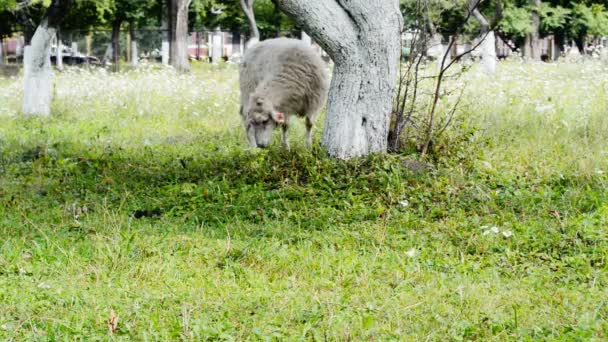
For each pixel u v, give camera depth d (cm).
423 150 1155
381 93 1146
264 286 677
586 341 550
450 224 877
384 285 688
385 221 892
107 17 4169
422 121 1206
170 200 1005
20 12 3192
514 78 1988
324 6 1109
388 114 1162
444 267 740
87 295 636
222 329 577
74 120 1802
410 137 1193
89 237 823
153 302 625
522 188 1029
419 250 796
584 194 970
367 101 1141
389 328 585
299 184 1063
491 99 1666
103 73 2286
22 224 872
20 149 1359
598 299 647
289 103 1271
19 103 2022
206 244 802
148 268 702
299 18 1117
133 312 605
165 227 881
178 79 2234
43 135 1549
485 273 721
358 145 1145
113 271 702
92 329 573
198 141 1462
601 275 707
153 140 1506
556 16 4275
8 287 652
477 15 2606
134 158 1273
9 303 617
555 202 953
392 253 779
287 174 1083
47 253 749
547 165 1152
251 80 1330
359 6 1116
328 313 609
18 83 2338
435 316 606
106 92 2092
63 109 1902
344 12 1126
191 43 6109
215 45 5444
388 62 1143
